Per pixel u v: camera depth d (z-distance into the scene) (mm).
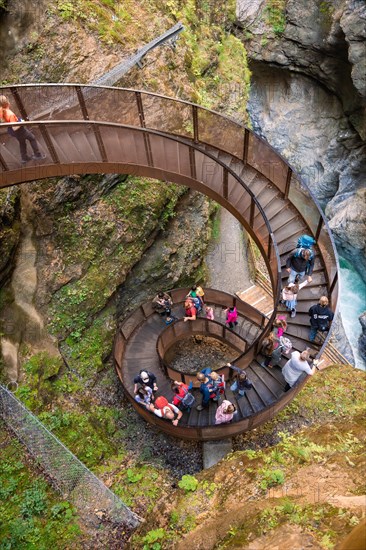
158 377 11914
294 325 9977
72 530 8211
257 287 17094
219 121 10750
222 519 6191
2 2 10867
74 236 12242
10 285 11234
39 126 8672
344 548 4027
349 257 21750
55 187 11547
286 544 4832
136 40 13445
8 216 10664
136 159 9992
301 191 10328
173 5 15547
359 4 16750
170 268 14773
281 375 9898
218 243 17812
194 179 10469
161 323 13344
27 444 9062
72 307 12289
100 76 12359
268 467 7168
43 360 11320
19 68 11336
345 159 21953
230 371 10156
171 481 10430
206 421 9945
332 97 22297
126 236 13086
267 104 24922
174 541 6434
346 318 20891
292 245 10430
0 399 9305
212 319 13578
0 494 8539
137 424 11883
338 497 5621
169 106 10766
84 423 11008
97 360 12523
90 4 12531
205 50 16906
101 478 10086
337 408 11758
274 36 21562
